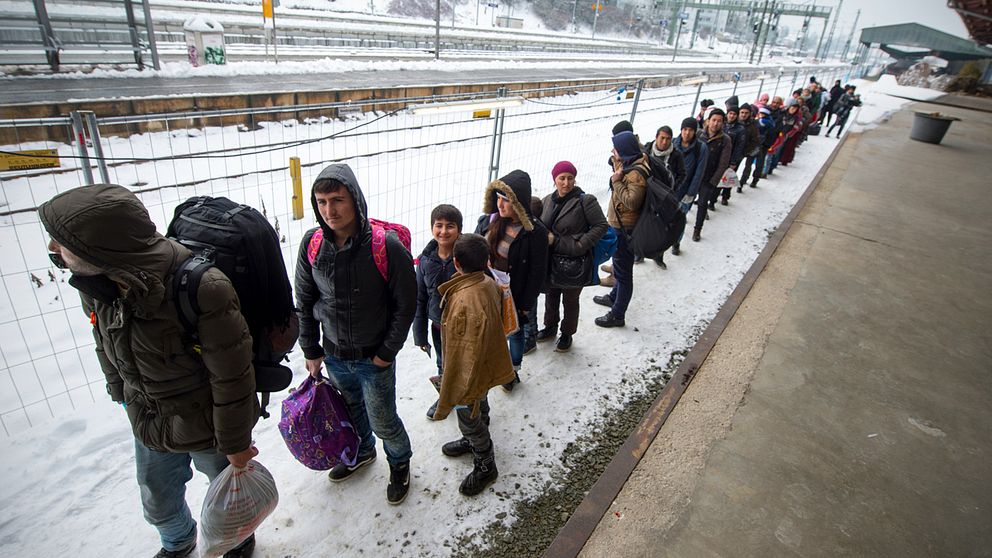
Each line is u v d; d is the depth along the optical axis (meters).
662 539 2.42
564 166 3.43
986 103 29.44
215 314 1.59
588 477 2.92
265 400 2.10
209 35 15.39
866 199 8.74
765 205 8.37
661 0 74.62
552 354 4.02
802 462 2.96
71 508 2.43
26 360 3.60
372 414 2.44
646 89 24.20
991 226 7.86
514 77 22.11
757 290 5.14
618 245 4.16
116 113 9.70
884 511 2.65
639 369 3.94
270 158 8.33
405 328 2.25
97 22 12.80
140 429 1.81
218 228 1.75
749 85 32.34
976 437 3.28
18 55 11.80
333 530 2.47
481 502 2.69
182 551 2.22
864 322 4.67
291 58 20.81
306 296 2.29
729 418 3.29
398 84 16.45
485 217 3.27
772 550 2.39
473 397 2.44
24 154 2.86
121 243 1.40
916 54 65.06
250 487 1.96
